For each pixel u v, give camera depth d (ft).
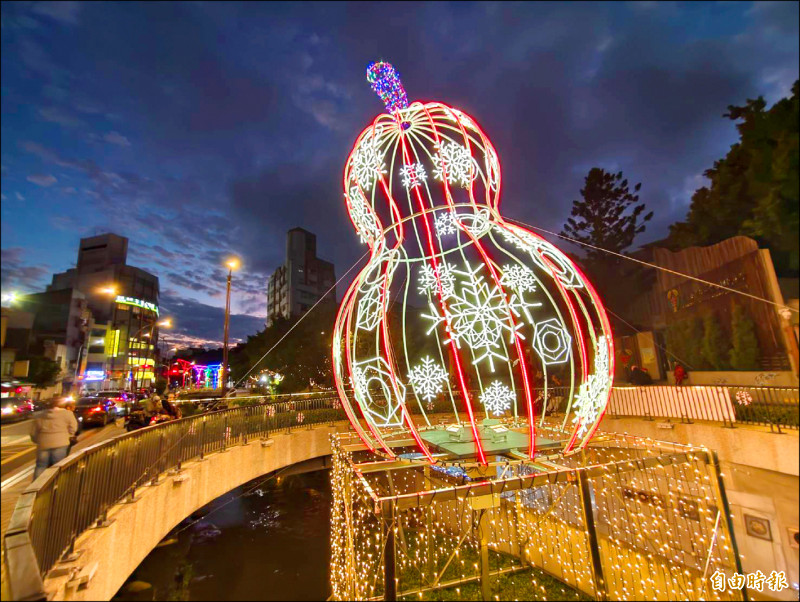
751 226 25.38
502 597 23.38
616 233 60.03
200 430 26.84
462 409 47.11
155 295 150.20
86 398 57.57
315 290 191.62
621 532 26.03
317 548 28.09
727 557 20.31
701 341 35.37
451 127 22.71
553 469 19.22
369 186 23.36
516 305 23.76
